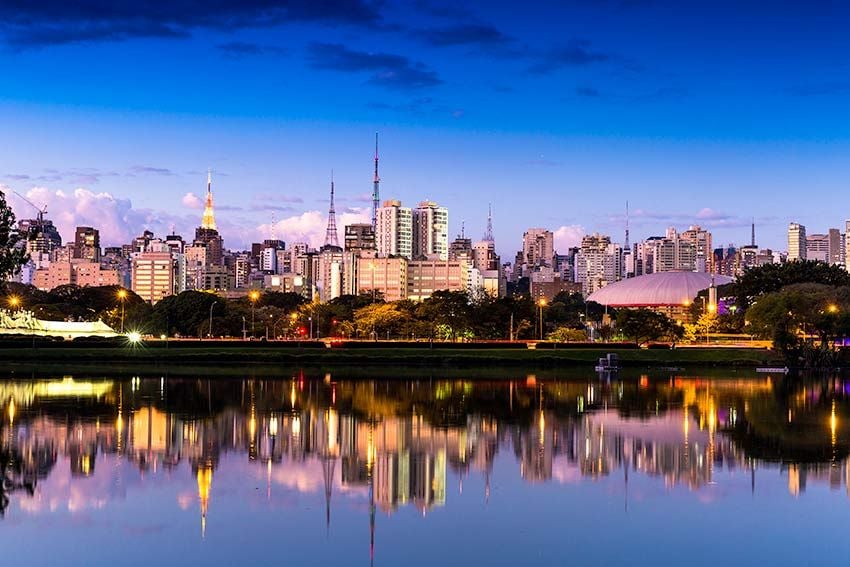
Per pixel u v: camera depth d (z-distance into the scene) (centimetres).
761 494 4972
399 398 10056
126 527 4253
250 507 4634
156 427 7388
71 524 4297
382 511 4581
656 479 5369
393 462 5875
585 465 5800
